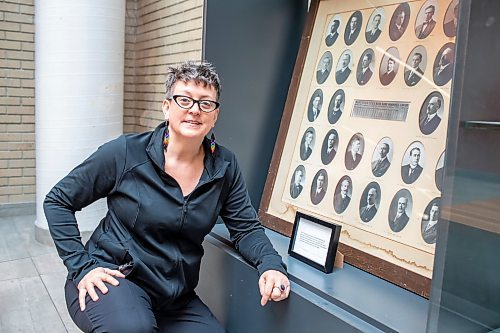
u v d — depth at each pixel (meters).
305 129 2.02
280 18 2.15
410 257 1.47
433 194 1.47
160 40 3.24
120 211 1.48
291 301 1.44
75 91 3.09
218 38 2.02
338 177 1.82
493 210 1.13
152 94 3.44
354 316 1.28
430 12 1.61
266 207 2.09
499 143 1.11
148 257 1.46
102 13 3.09
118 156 1.46
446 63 1.52
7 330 2.07
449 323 1.13
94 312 1.35
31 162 4.11
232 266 1.72
